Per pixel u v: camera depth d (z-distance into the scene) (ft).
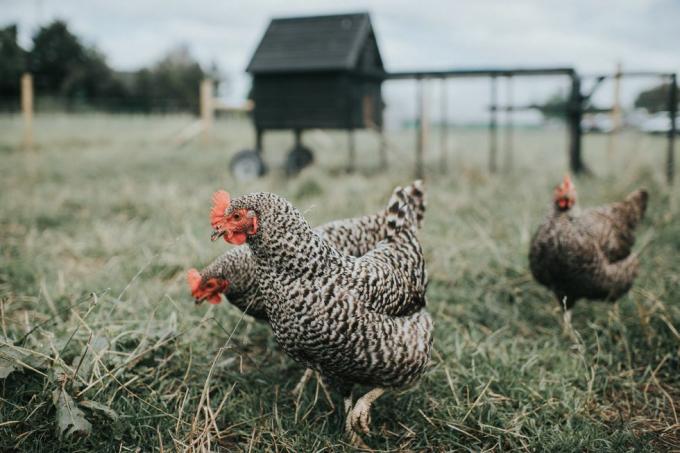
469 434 4.34
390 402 4.79
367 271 3.97
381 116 15.69
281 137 24.77
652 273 6.75
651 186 10.41
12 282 6.70
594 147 21.40
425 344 4.17
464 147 22.02
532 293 6.68
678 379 5.22
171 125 30.14
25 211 9.68
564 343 5.72
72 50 46.68
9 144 19.53
